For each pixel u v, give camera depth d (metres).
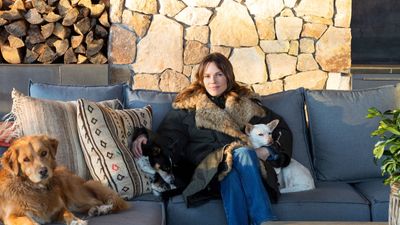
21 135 2.61
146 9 4.66
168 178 2.67
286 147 2.82
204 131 2.81
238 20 4.72
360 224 2.04
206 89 2.95
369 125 2.98
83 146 2.62
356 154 2.95
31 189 2.20
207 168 2.58
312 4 4.76
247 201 2.54
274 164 2.76
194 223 2.57
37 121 2.62
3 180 2.22
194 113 2.86
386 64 5.02
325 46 4.83
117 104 2.97
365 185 2.88
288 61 4.82
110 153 2.58
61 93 3.05
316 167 3.02
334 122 3.00
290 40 4.80
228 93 2.95
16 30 4.43
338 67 4.86
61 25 4.51
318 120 3.03
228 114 2.88
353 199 2.59
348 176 2.95
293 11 4.76
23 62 4.55
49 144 2.30
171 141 2.78
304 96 3.15
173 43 4.71
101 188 2.40
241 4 4.71
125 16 4.66
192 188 2.57
